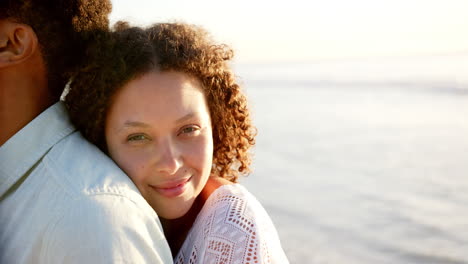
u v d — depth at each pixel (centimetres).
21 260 131
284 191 1019
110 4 170
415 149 1411
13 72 146
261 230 156
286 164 1286
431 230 770
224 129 198
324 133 1789
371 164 1246
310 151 1452
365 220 823
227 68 195
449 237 736
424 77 4169
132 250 130
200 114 168
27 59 148
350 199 948
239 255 151
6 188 142
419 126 1830
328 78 6138
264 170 1222
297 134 1797
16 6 144
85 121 164
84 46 163
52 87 156
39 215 131
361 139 1622
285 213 873
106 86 159
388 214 848
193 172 170
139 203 140
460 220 808
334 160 1310
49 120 150
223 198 164
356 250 698
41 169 141
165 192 164
